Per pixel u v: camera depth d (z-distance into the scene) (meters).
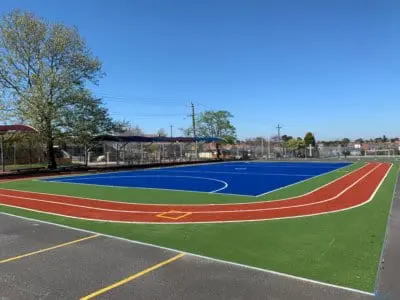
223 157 71.12
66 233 10.80
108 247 9.25
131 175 33.56
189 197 18.11
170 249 9.00
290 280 6.89
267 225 11.70
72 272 7.40
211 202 16.50
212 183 25.08
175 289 6.50
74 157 54.94
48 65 39.16
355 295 6.20
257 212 14.01
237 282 6.80
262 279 6.95
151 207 15.32
